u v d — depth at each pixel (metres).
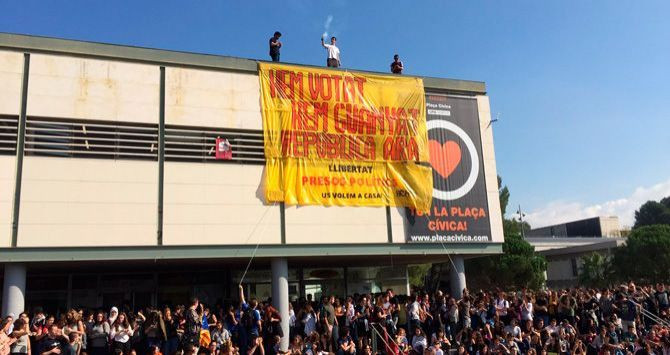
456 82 22.78
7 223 16.17
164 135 18.25
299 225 19.27
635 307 21.59
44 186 16.72
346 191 20.08
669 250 46.88
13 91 16.83
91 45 17.91
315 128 20.11
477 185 22.19
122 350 15.39
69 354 14.36
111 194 17.34
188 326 15.37
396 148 21.08
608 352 18.02
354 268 25.81
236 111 19.27
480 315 19.55
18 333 13.66
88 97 17.59
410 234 20.69
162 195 17.89
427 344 18.23
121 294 22.11
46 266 18.66
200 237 18.05
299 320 18.66
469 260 44.16
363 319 18.38
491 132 22.97
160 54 18.67
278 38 20.72
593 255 54.28
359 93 21.00
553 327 20.14
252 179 19.02
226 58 19.48
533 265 42.50
